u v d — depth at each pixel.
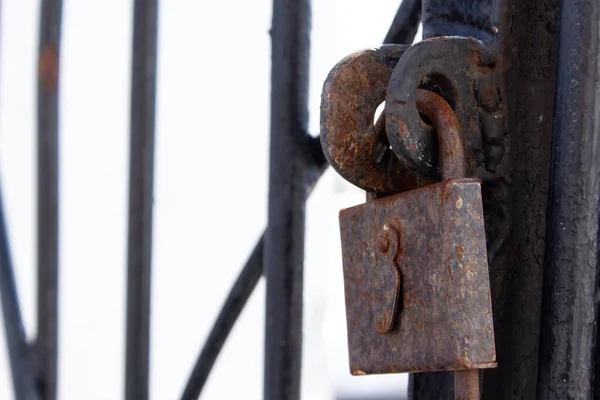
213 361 1.24
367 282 0.74
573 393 0.67
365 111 0.73
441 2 0.78
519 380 0.76
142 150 1.46
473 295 0.65
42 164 1.92
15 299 1.99
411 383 0.82
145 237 1.46
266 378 1.06
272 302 1.05
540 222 0.75
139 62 1.47
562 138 0.68
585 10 0.67
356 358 0.75
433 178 0.71
